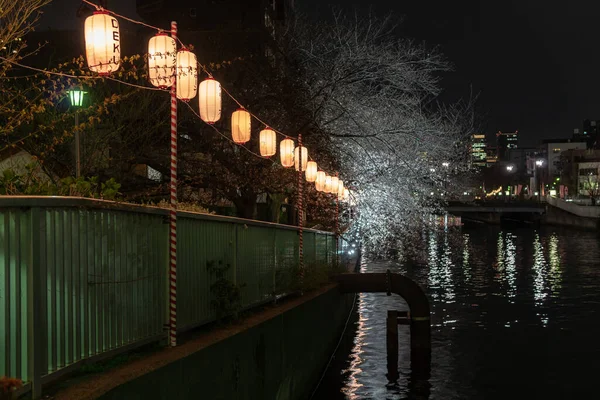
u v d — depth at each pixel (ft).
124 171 61.87
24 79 54.34
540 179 534.37
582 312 81.10
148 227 21.68
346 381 47.65
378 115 84.84
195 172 69.05
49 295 15.49
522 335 65.72
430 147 89.97
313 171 64.54
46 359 15.26
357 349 58.70
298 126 73.46
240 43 75.15
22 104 45.57
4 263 13.84
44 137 52.85
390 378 48.65
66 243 16.38
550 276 124.67
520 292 101.14
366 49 78.33
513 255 176.76
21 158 49.73
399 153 84.74
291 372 36.63
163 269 22.77
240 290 31.91
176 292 22.91
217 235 28.96
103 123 61.05
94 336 17.83
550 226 365.81
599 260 160.76
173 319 22.70
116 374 17.52
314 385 44.86
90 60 25.85
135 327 20.47
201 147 67.92
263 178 70.44
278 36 80.28
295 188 78.84
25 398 14.44
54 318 15.67
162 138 67.46
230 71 74.59
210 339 24.31
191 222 25.62
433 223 99.66
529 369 51.39
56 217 15.89
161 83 29.12
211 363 22.94
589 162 420.36
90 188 22.61
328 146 77.92
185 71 31.63
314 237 58.90
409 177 90.02
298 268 46.73
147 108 61.62
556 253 183.62
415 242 96.53
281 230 42.73
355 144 83.46
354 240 102.73
